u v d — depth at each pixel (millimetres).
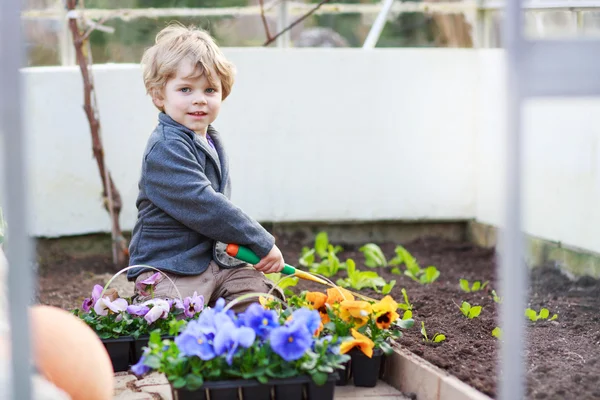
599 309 3520
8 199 1805
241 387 2330
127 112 4684
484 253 4824
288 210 4941
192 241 3127
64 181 4656
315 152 4930
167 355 2312
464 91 5051
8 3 1772
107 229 4746
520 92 1843
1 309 2479
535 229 4500
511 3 1833
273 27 6254
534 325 3256
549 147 4352
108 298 2904
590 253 4020
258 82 4812
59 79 4582
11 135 1796
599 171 3928
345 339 2566
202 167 3135
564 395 2406
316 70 4871
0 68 1781
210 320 2404
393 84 4969
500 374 2502
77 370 2168
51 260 4680
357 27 7273
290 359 2289
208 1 6543
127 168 4715
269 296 2611
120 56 5758
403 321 2836
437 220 5137
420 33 6961
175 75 3113
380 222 5109
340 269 4430
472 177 5121
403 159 5035
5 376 1938
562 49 1849
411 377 2689
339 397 2654
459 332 3119
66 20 4816
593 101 3938
